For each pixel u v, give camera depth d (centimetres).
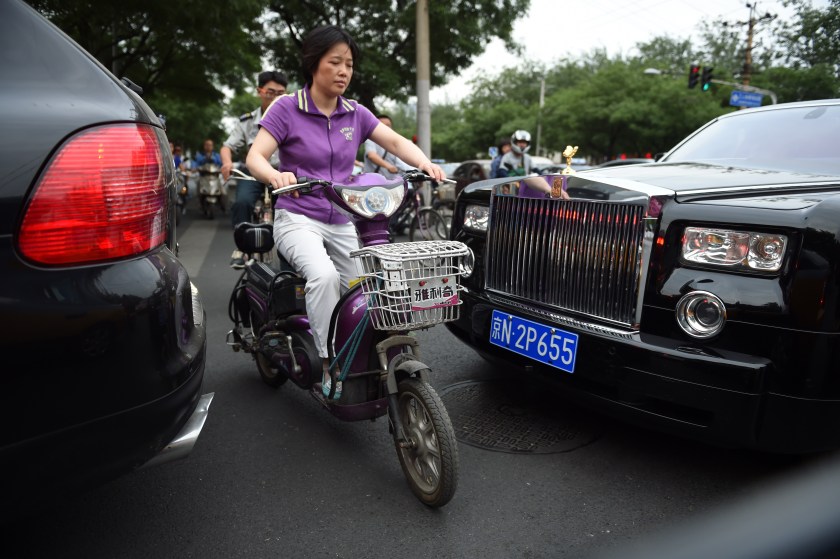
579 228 258
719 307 212
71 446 144
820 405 199
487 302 298
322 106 267
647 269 232
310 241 260
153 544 205
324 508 228
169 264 174
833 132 332
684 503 229
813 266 196
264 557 199
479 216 317
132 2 1077
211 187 1253
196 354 180
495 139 5359
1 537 207
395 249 218
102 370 147
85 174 148
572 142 3766
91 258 149
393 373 233
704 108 3158
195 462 262
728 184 251
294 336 282
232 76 1684
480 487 242
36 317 137
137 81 1806
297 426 298
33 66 150
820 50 1788
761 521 102
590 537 209
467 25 1576
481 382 351
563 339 255
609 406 245
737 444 213
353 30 1717
